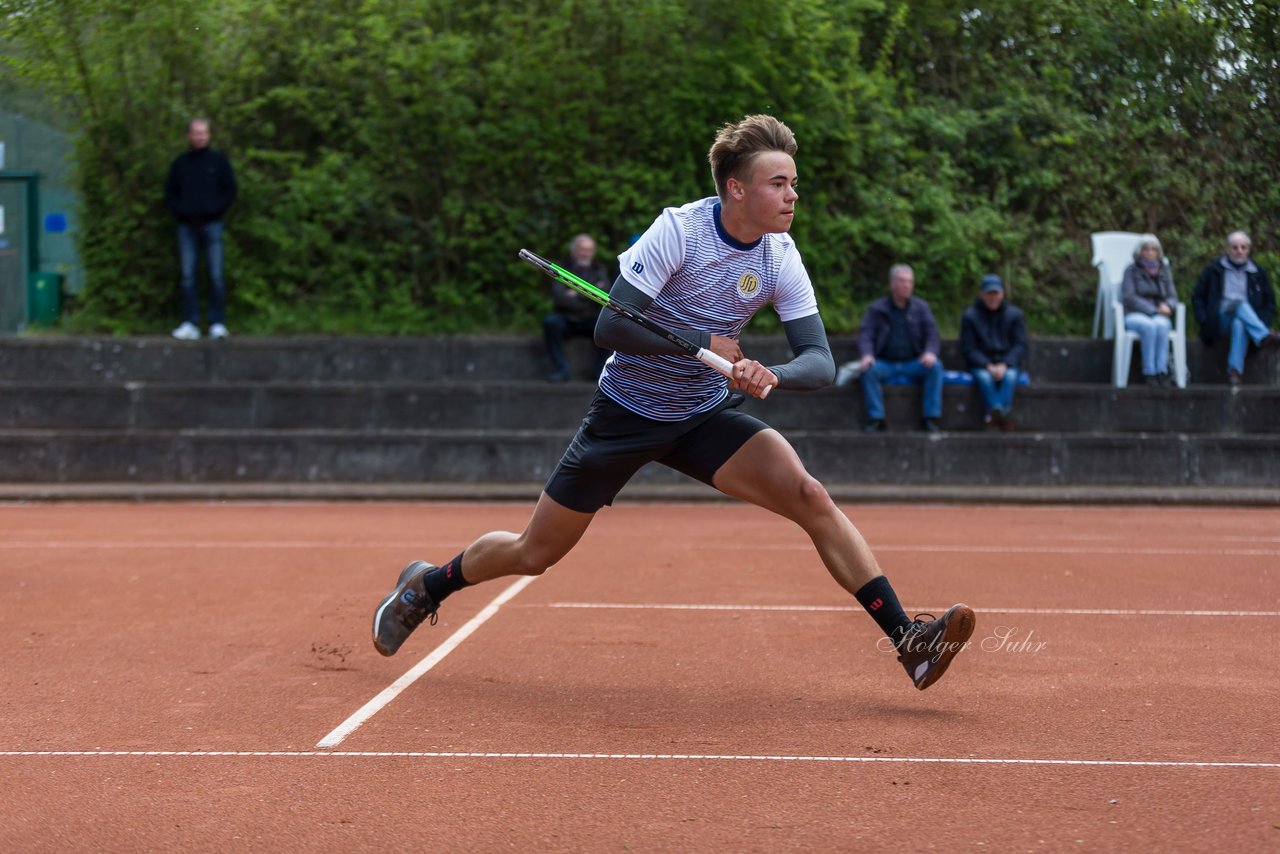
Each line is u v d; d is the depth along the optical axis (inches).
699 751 396.5
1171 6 1611.7
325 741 410.0
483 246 1460.4
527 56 1445.6
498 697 470.3
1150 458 1285.7
